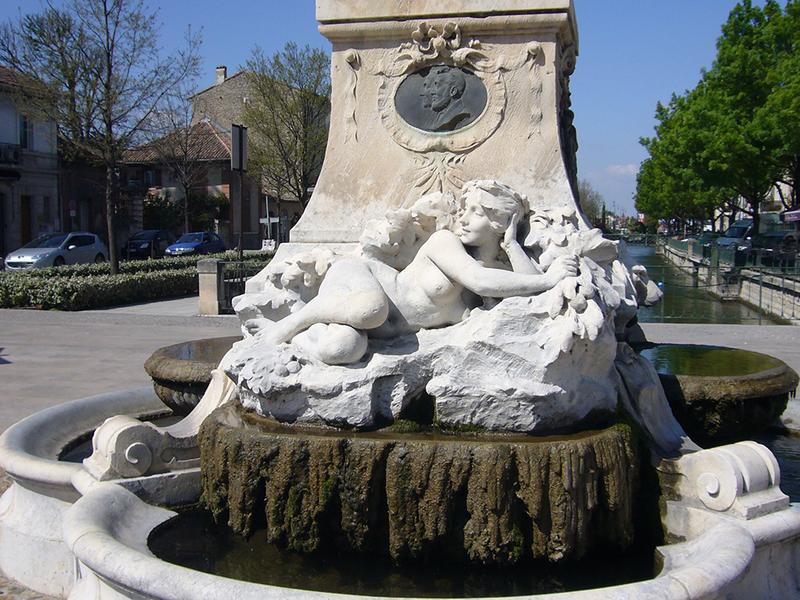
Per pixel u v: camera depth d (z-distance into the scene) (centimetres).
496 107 500
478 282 377
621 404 387
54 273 2048
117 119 2097
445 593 328
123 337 1262
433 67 510
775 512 351
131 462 396
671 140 4238
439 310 390
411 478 332
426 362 363
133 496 386
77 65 2062
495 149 502
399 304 390
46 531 421
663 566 331
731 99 2753
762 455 365
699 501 362
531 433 353
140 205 4088
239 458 352
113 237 2041
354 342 360
